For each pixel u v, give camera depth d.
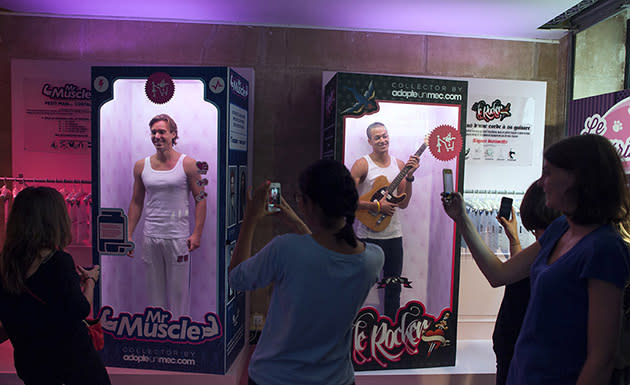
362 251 1.30
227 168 2.89
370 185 3.06
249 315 3.72
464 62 3.84
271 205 1.47
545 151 1.28
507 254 3.67
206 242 3.02
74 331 1.84
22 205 1.72
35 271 1.71
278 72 3.71
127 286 3.03
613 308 1.08
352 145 3.02
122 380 2.93
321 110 3.75
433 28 3.70
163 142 2.92
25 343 1.74
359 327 3.04
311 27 3.71
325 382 1.24
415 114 3.08
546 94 3.90
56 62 3.51
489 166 3.77
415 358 3.12
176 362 2.97
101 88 2.92
